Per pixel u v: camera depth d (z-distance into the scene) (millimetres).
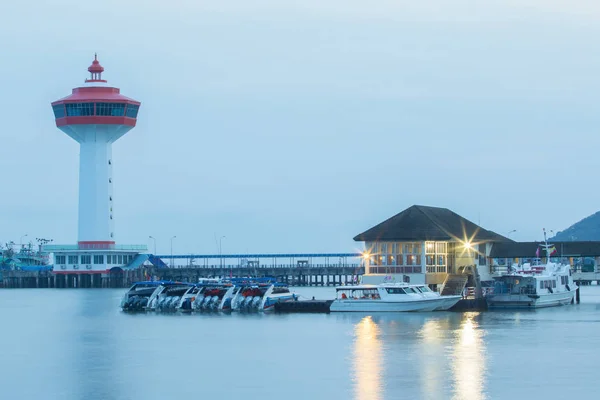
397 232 175625
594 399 94250
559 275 186875
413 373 106625
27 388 103562
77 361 120688
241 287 189125
